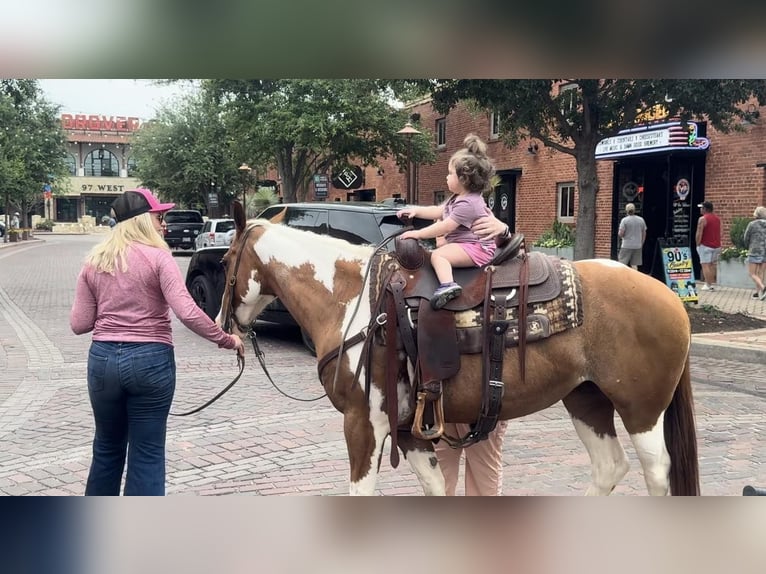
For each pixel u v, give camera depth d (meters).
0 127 34.59
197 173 34.81
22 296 16.19
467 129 24.81
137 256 3.51
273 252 3.79
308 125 19.05
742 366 8.87
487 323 3.20
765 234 13.61
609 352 3.27
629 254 15.00
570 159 20.34
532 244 20.62
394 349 3.23
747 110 13.67
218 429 6.10
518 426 6.26
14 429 6.11
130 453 3.60
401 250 3.31
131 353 3.47
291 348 9.92
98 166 67.00
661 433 3.35
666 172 18.30
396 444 3.20
